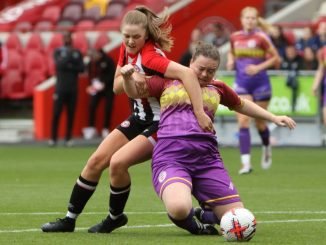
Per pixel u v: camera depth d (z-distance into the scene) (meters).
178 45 81.69
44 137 78.69
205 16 82.62
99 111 78.31
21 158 60.38
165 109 25.97
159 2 85.44
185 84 25.58
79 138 78.69
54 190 40.56
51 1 94.81
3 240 25.42
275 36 70.06
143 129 26.55
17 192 39.66
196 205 34.66
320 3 84.81
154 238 25.80
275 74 69.25
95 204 35.06
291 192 39.72
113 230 27.52
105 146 26.61
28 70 84.06
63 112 79.12
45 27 87.81
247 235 24.81
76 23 89.00
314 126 70.00
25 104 85.38
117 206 26.73
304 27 78.38
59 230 27.19
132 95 25.84
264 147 51.44
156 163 25.70
